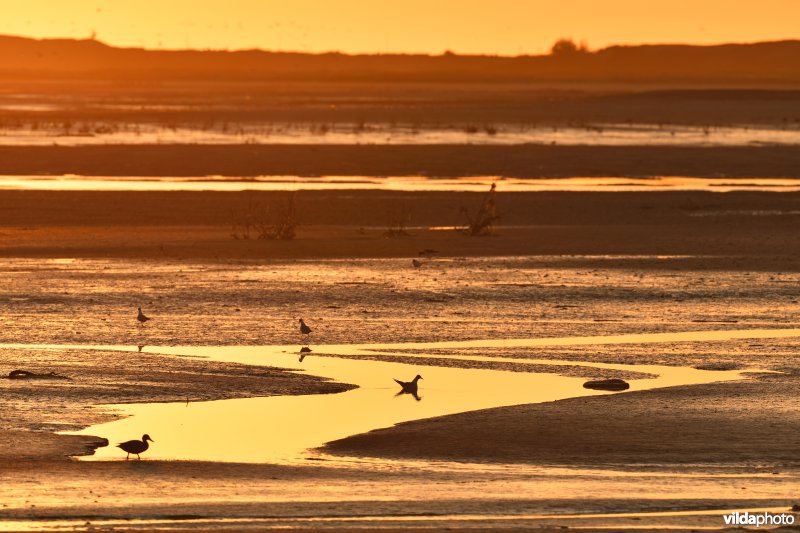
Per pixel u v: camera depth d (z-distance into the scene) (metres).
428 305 98.19
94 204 158.38
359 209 160.25
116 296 101.06
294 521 44.88
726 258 124.81
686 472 54.12
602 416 64.38
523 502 47.88
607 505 47.50
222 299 100.19
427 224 152.62
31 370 74.19
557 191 177.88
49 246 129.50
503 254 127.50
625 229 146.12
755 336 87.31
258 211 156.62
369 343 84.06
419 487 50.72
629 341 85.19
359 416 64.75
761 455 57.09
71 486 50.09
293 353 80.75
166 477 52.09
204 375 73.69
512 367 76.94
